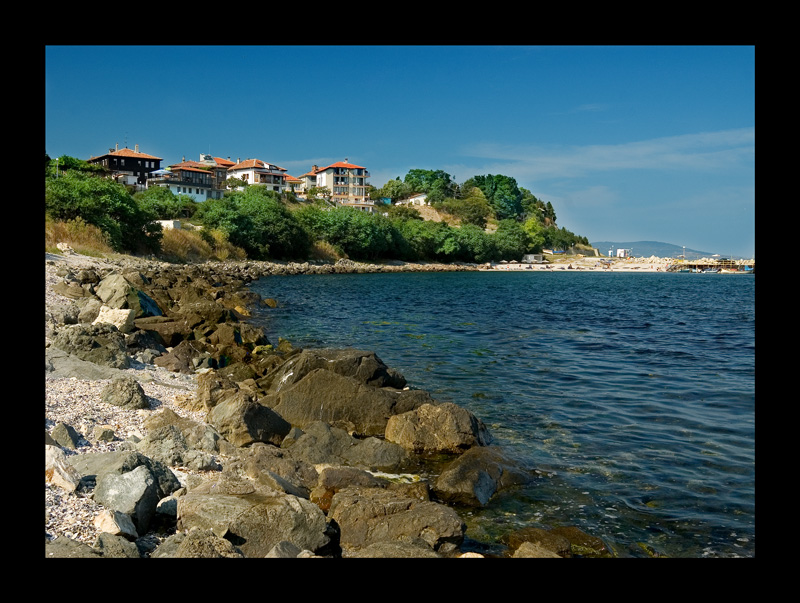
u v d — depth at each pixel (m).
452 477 9.70
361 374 15.27
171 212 82.75
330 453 11.08
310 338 26.17
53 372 12.98
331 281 68.56
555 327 33.12
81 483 7.18
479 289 66.44
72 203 53.12
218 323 22.47
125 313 18.27
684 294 66.81
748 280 106.81
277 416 11.69
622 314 41.78
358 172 163.25
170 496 7.82
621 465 11.04
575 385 17.91
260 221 85.44
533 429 13.29
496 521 8.77
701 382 18.45
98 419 10.55
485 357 22.61
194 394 13.14
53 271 28.92
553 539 7.80
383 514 7.80
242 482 8.05
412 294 54.44
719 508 9.17
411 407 13.22
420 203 189.75
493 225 195.88
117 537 6.10
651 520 8.77
